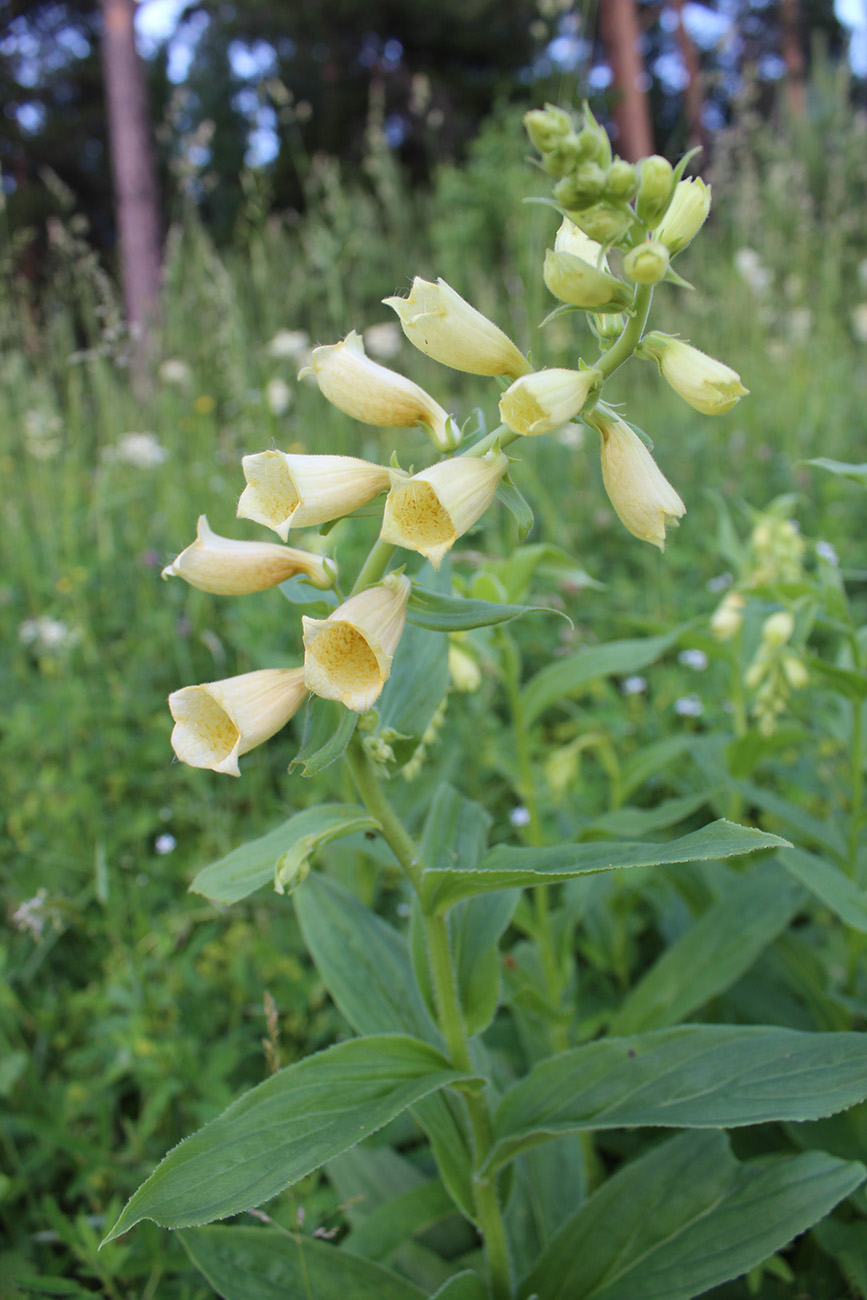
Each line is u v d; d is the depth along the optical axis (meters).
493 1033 0.47
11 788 0.63
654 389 1.38
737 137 1.45
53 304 1.02
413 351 1.28
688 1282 0.31
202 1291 0.37
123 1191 0.42
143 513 0.95
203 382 0.99
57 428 0.93
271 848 0.30
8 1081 0.41
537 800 0.56
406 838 0.29
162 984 0.47
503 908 0.34
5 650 0.81
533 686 0.44
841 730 0.47
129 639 0.79
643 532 0.26
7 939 0.52
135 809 0.62
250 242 0.97
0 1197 0.38
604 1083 0.31
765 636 0.42
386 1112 0.27
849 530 0.93
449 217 1.90
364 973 0.36
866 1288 0.34
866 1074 0.28
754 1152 0.41
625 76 2.59
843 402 1.22
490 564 0.43
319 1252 0.33
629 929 0.51
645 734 0.65
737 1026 0.31
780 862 0.43
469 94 3.66
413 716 0.30
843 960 0.47
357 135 3.44
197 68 3.46
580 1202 0.39
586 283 0.24
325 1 3.45
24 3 3.62
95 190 3.87
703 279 1.55
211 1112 0.41
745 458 1.08
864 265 1.46
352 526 0.83
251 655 0.70
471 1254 0.39
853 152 1.41
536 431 0.24
